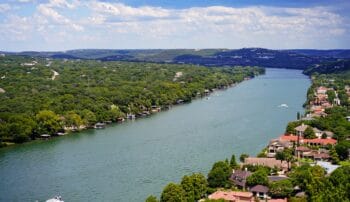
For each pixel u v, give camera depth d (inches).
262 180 7790.4
